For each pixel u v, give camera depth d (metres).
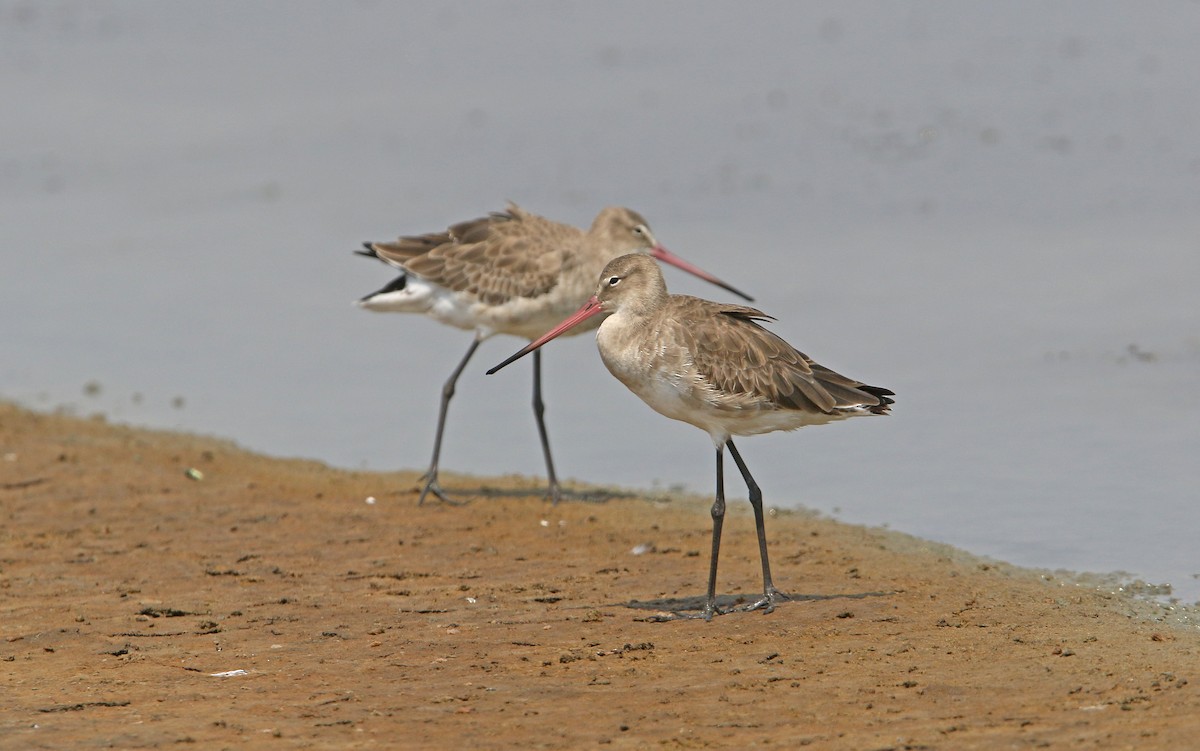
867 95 30.84
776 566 13.06
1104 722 8.61
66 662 10.73
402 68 35.00
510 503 15.58
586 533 14.46
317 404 19.34
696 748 8.66
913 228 23.56
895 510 14.73
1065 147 26.84
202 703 9.70
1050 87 30.45
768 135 28.66
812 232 23.55
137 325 22.08
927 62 32.97
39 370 20.47
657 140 28.72
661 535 14.30
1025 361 18.64
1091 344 18.97
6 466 16.59
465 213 25.38
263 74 34.97
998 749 8.28
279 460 17.39
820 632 11.01
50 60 36.41
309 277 23.77
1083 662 9.95
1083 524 13.93
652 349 11.84
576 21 38.44
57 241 25.48
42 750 8.82
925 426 17.02
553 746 8.77
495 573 13.16
